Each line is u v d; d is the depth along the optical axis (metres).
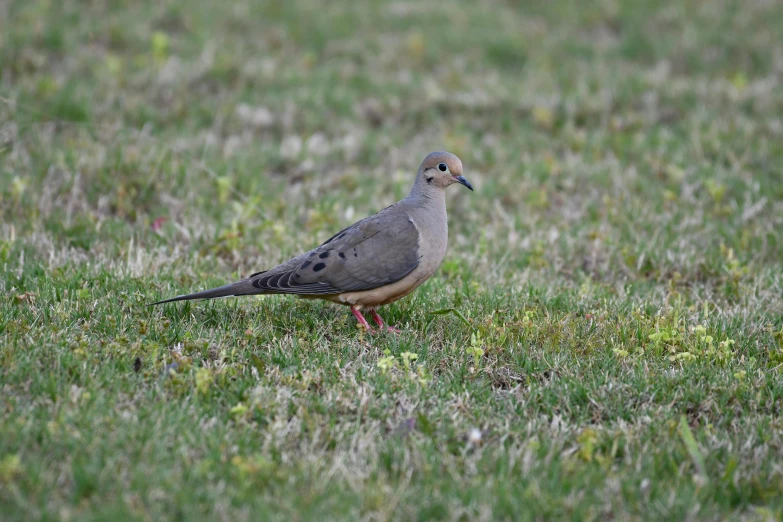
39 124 15.95
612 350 9.53
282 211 14.26
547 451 7.79
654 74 20.52
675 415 8.52
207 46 20.53
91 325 9.56
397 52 21.86
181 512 6.73
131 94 18.02
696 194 15.24
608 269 12.78
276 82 19.53
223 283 11.19
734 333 10.30
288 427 7.91
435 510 6.92
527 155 16.86
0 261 11.44
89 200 14.02
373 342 9.81
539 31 23.72
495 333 9.88
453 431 8.03
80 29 20.45
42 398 8.00
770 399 8.80
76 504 6.71
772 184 15.52
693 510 7.01
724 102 19.06
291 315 10.43
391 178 16.02
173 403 8.11
